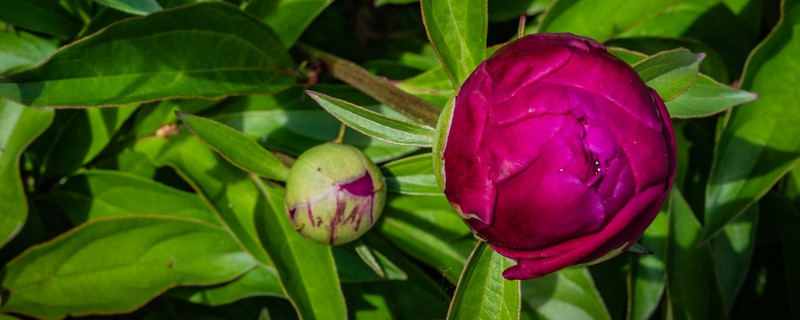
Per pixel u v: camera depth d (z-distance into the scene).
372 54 0.53
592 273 0.52
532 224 0.38
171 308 0.50
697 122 0.53
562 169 0.37
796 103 0.48
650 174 0.37
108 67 0.44
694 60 0.40
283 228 0.47
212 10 0.45
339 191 0.43
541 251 0.38
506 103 0.37
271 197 0.48
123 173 0.49
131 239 0.48
